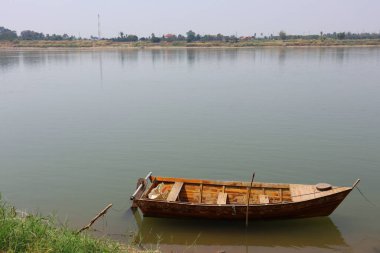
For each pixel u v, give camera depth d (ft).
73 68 285.43
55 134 98.43
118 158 80.07
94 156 81.41
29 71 263.49
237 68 271.28
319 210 52.70
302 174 70.90
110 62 341.21
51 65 310.45
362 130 98.07
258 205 50.57
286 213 52.08
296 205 51.08
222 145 87.76
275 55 408.87
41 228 35.86
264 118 113.19
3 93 165.58
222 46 654.94
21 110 128.98
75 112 125.18
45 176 70.85
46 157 81.05
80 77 226.38
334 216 55.42
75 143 90.53
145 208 53.06
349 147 84.89
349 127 101.19
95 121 112.06
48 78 221.66
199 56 413.18
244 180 68.80
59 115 120.78
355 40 646.33
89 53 501.15
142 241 49.24
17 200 61.05
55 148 86.94
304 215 53.16
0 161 78.59
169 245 48.62
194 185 58.29
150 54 470.39
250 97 149.07
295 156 79.71
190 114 120.47
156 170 73.61
